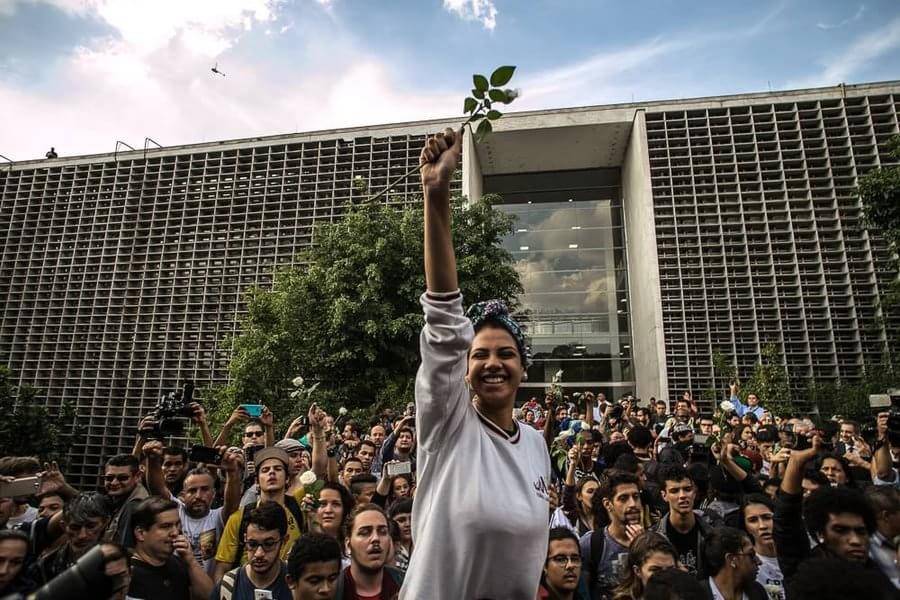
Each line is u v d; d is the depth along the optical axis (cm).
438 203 130
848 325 1571
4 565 283
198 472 446
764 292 1659
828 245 1641
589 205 2225
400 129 1941
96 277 1909
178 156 2016
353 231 1264
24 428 1503
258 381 1189
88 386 1795
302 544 306
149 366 1792
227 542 383
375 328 1158
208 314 1816
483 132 133
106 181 2022
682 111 1845
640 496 401
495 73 129
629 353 2055
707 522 414
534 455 141
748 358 1614
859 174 1642
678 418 877
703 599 213
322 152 1962
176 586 330
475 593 119
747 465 488
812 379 1519
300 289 1278
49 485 421
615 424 899
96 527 342
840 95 1728
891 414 477
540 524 126
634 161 1911
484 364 140
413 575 123
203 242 1878
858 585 174
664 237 1733
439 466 128
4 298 1936
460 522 119
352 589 311
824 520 279
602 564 363
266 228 1858
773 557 359
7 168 2094
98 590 88
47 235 1980
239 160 1981
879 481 491
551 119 1925
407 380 1212
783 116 1780
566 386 2047
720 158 1770
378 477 619
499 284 1316
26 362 1850
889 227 1101
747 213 1702
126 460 432
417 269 1239
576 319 2123
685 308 1680
